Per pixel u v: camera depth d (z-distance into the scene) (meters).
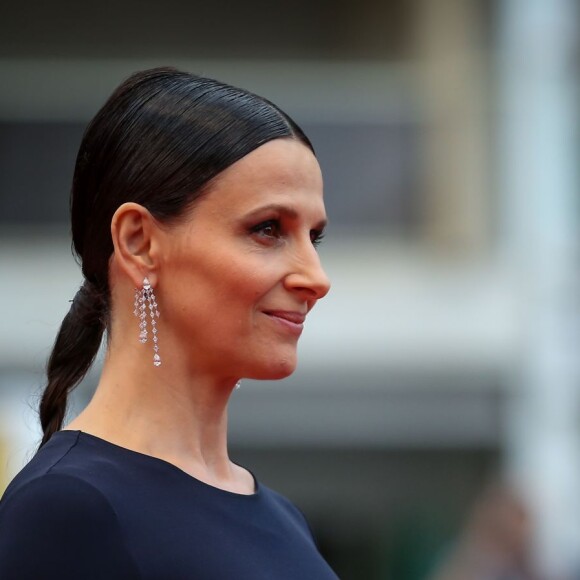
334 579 6.81
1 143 31.16
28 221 31.30
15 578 5.82
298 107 32.28
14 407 20.89
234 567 6.20
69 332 7.02
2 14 33.78
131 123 6.53
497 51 32.69
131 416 6.49
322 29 34.59
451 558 24.34
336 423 32.62
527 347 31.94
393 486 33.50
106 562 5.89
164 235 6.41
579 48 32.09
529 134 32.12
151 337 6.49
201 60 34.03
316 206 6.57
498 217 32.56
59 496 5.93
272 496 7.12
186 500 6.28
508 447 32.12
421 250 32.50
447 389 32.47
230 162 6.37
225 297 6.36
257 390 32.44
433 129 32.50
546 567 25.62
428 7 33.41
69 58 34.00
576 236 31.97
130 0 34.28
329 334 32.09
